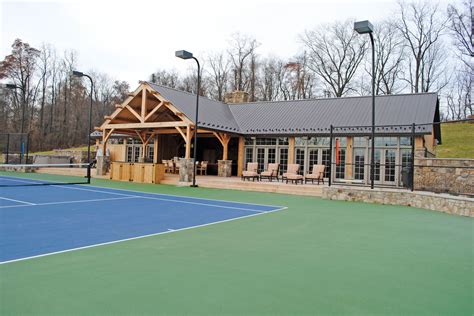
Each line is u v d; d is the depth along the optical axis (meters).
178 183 21.11
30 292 4.27
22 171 30.31
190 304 4.02
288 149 24.05
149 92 23.02
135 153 31.92
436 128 24.80
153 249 6.54
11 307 3.82
